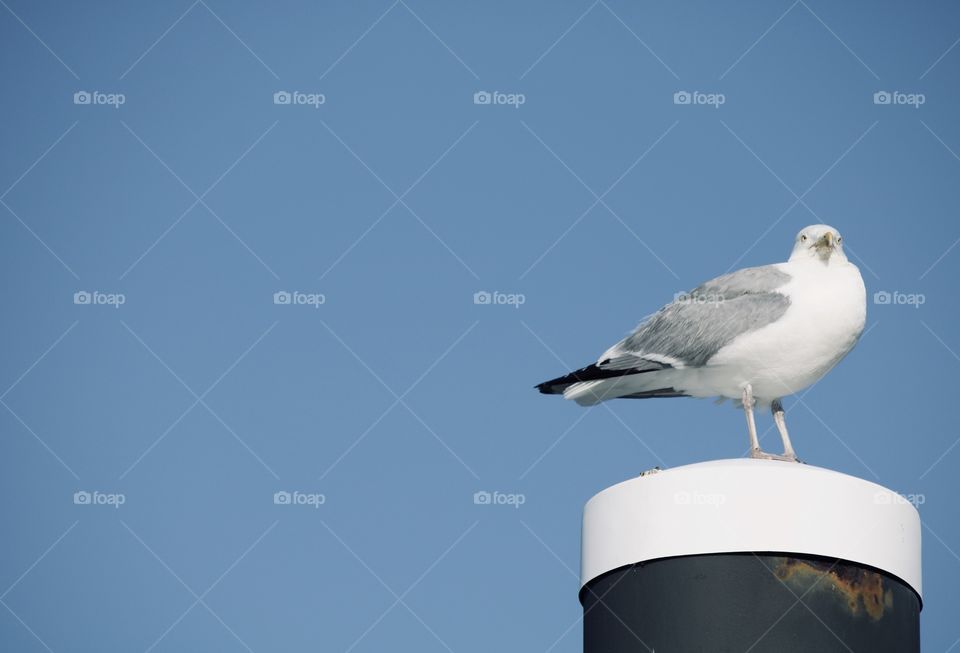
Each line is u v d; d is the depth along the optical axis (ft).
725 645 29.96
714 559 30.68
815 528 30.71
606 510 32.71
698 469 31.63
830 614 30.22
